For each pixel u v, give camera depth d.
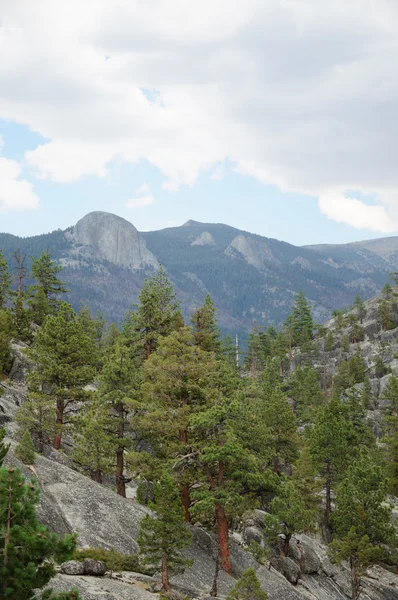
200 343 57.66
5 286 87.31
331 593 46.00
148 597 27.42
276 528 44.28
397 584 53.12
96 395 43.75
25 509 15.35
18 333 69.06
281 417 60.91
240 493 42.41
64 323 49.22
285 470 67.06
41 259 91.25
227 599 28.56
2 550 14.69
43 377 46.53
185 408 40.91
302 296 169.12
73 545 15.47
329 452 58.91
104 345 95.69
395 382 88.56
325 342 163.25
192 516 41.69
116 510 36.97
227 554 37.31
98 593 25.36
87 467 45.28
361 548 44.19
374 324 167.38
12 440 42.06
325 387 138.00
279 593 37.97
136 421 42.31
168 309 60.38
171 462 38.47
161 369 42.72
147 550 29.66
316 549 51.50
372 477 48.56
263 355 134.50
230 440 38.72
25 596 14.95
